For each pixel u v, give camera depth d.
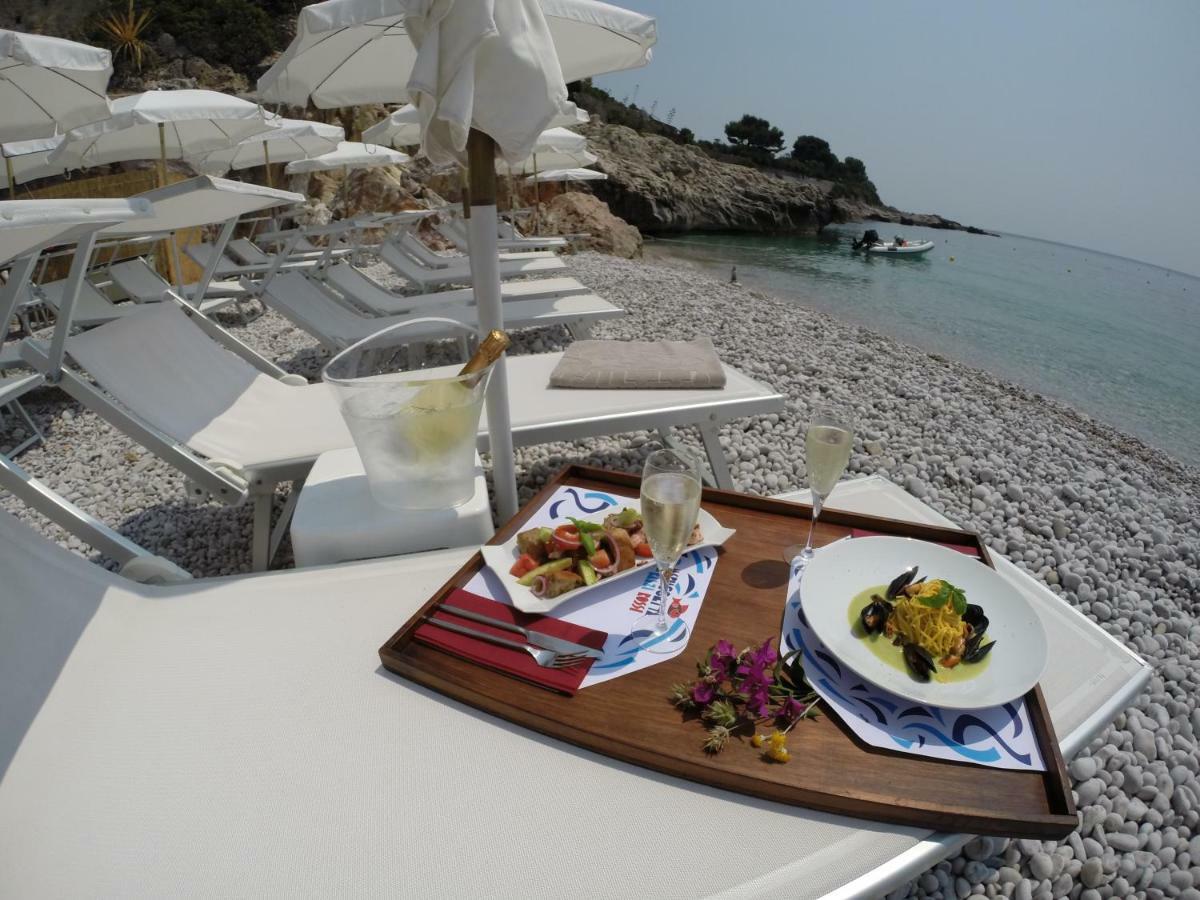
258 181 12.67
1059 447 4.07
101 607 1.32
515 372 2.80
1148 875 1.49
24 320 4.89
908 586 1.17
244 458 2.05
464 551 1.47
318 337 4.30
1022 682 0.99
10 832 0.89
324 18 1.76
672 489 1.05
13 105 3.96
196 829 0.89
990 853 1.47
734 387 2.60
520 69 1.34
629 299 7.70
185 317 2.61
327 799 0.92
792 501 1.59
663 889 0.79
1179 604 2.61
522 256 7.42
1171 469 4.52
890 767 0.90
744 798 0.89
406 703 1.07
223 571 2.54
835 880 0.79
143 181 8.09
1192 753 1.82
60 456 3.61
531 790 0.92
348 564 1.44
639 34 1.94
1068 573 2.61
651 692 1.03
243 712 1.07
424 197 13.60
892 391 4.69
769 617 1.19
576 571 1.27
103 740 1.03
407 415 1.42
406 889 0.80
